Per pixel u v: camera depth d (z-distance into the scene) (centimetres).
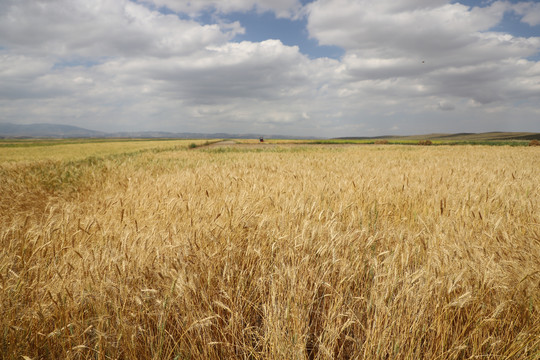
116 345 182
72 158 1877
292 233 272
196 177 647
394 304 187
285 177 677
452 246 247
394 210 435
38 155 2261
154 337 187
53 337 185
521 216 356
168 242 262
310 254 241
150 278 217
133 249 235
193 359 186
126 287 195
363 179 587
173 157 1756
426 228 300
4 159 1891
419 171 812
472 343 191
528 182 607
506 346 193
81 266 218
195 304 204
